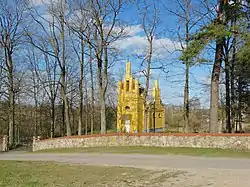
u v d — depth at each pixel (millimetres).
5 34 38000
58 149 29453
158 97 58031
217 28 20891
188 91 31266
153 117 51969
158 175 12367
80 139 29156
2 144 34719
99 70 31359
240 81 32500
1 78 39250
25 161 19328
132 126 55219
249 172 12648
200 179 11242
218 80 23688
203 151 21172
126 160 18234
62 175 12867
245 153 19969
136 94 55969
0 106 42906
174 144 23875
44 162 18281
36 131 50281
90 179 11867
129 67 57562
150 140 25141
